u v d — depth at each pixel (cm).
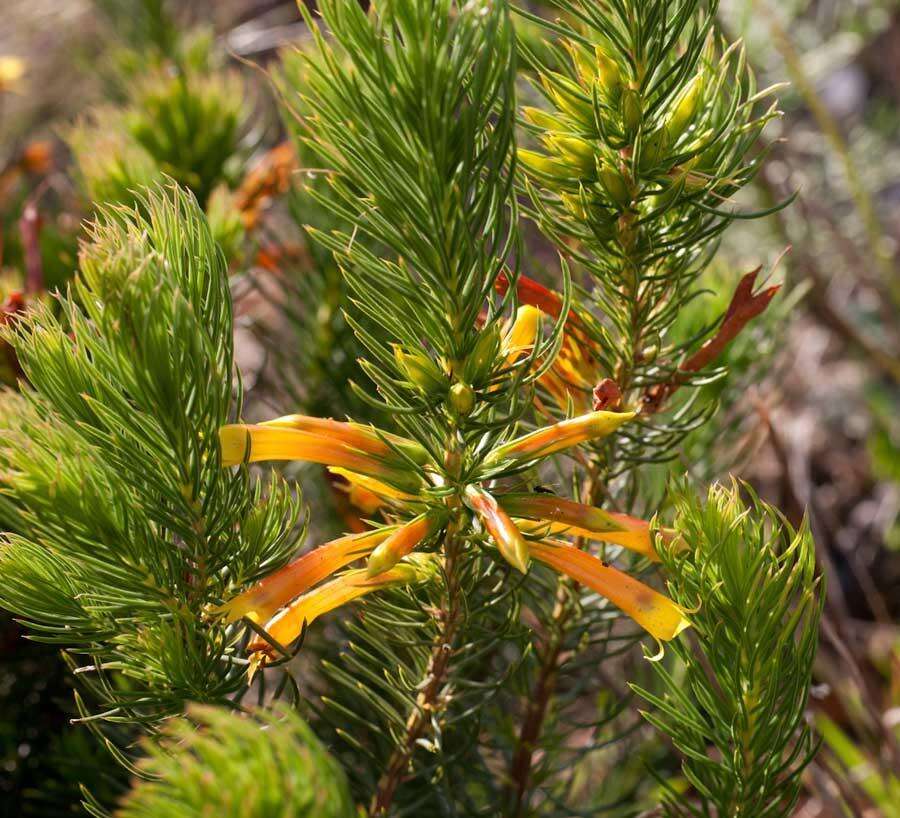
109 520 20
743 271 31
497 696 27
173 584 20
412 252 19
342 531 32
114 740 26
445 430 20
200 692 20
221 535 21
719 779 22
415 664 24
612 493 27
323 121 18
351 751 27
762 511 20
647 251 21
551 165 21
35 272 29
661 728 21
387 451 19
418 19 17
